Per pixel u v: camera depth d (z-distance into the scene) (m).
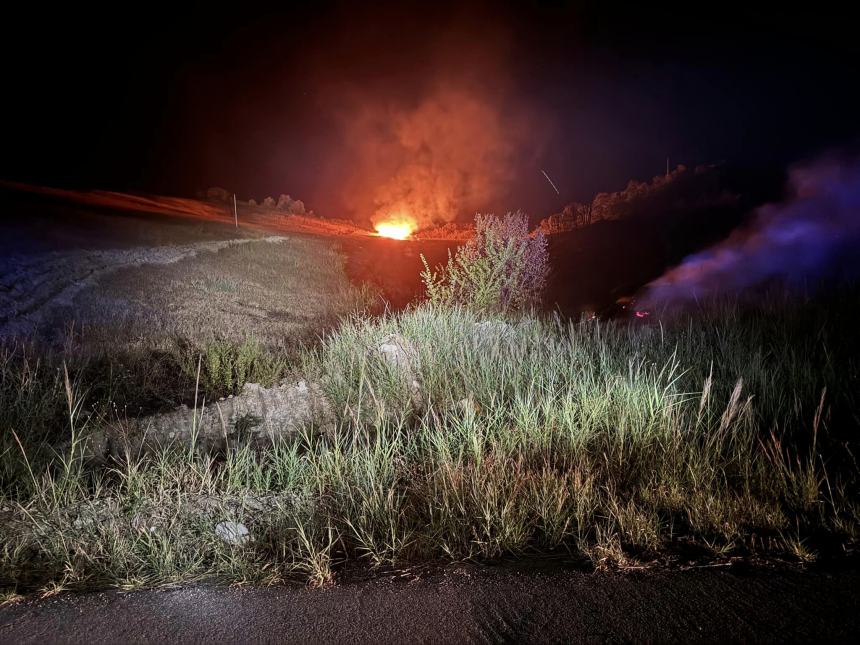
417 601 3.03
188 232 27.08
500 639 2.66
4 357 7.94
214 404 6.61
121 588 3.35
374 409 6.43
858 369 6.00
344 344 8.04
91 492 4.75
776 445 4.43
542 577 3.20
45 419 6.26
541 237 12.36
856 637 2.49
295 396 6.86
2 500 4.39
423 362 7.32
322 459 4.87
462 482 4.23
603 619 2.75
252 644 2.71
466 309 10.64
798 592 2.85
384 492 4.38
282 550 3.76
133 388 7.48
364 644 2.68
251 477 4.98
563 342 7.83
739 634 2.57
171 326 11.66
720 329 7.96
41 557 3.71
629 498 4.15
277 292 18.00
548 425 5.29
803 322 7.81
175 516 4.14
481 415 5.92
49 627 2.90
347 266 24.11
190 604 3.12
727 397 5.78
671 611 2.78
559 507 3.83
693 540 3.52
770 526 3.59
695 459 4.50
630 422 5.19
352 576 3.41
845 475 4.25
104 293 14.39
